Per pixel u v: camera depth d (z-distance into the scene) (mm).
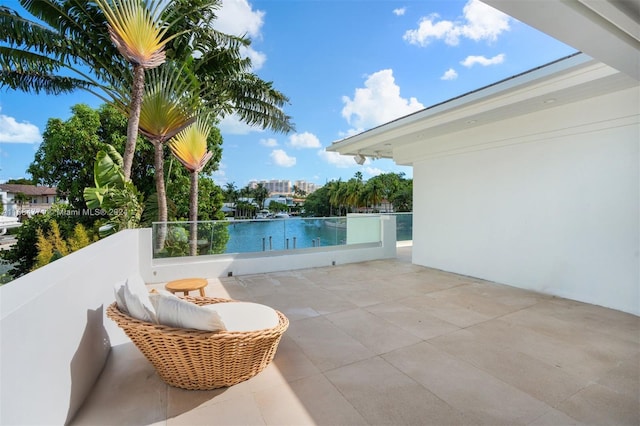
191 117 7441
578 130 4277
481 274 5691
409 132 5836
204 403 2072
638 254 3830
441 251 6453
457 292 4816
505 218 5293
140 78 6031
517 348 2914
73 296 1930
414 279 5652
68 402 1821
